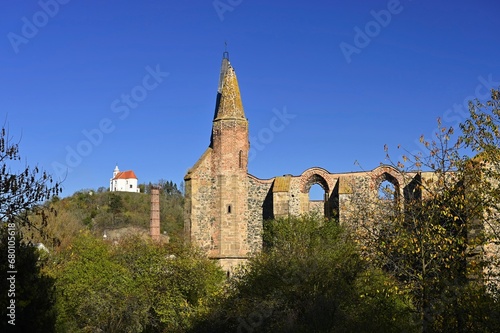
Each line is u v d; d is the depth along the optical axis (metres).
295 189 51.47
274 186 50.72
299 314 27.80
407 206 22.23
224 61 60.53
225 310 30.50
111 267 37.69
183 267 39.22
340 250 29.75
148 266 39.91
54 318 22.20
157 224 67.44
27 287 20.41
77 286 35.31
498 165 21.02
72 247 41.06
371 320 23.11
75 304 34.88
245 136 51.31
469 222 20.94
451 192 20.89
